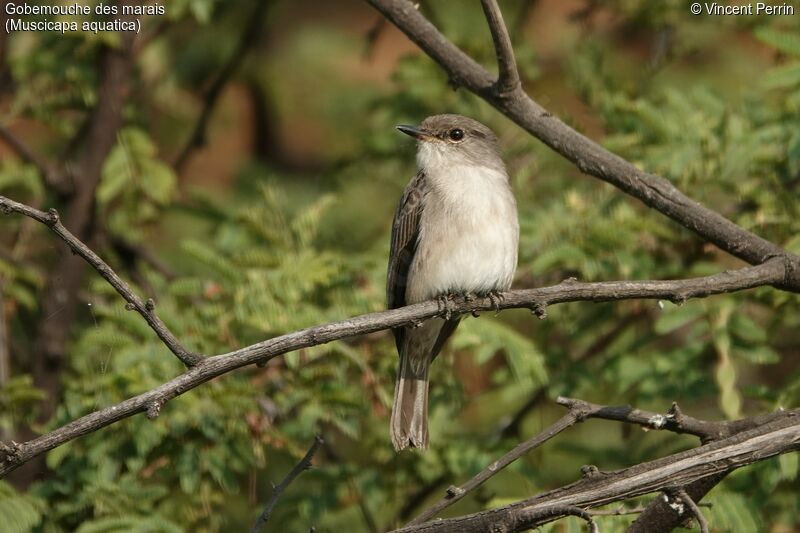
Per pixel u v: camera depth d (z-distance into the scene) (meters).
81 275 12.72
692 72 14.34
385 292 11.67
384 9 10.37
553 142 9.70
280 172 16.41
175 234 14.87
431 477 11.96
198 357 6.85
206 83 15.90
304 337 7.15
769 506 10.88
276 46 16.61
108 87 12.94
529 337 12.97
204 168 16.42
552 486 12.16
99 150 12.91
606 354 12.32
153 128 15.66
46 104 13.43
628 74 14.27
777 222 11.16
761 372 13.33
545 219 12.01
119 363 10.35
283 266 11.23
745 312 11.77
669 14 13.67
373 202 14.48
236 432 10.57
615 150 11.91
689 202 9.23
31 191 13.36
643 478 7.08
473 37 14.07
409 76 13.86
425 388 10.39
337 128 16.42
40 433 10.56
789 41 11.01
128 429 10.45
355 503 11.85
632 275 11.23
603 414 7.74
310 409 10.77
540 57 15.27
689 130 11.69
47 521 10.00
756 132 11.56
